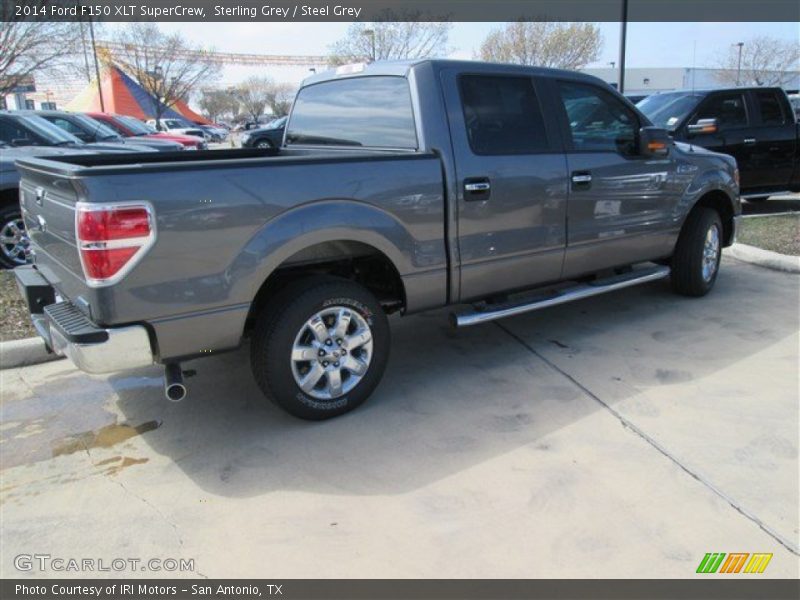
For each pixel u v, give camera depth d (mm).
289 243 3387
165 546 2801
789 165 9664
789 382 4152
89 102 38281
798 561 2604
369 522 2906
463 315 4227
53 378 4574
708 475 3172
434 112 3984
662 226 5328
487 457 3395
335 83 4758
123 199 2939
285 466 3377
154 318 3123
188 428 3816
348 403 3834
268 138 22438
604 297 6082
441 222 3967
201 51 41781
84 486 3264
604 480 3154
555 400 4008
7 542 2852
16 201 6977
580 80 4785
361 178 3600
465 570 2600
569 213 4594
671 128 9094
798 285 6312
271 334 3506
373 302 3799
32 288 3834
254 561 2691
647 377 4293
